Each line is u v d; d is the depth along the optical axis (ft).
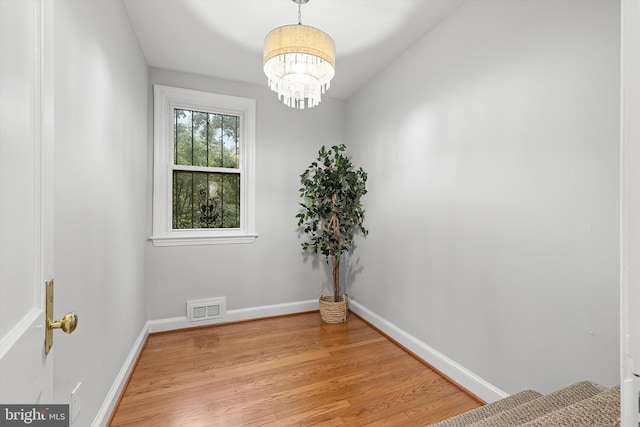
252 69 9.27
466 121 6.30
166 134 9.39
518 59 5.26
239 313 10.05
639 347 1.05
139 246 7.88
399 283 8.42
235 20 6.94
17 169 2.03
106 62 5.22
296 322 10.00
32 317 2.22
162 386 6.37
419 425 5.29
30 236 2.22
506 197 5.49
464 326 6.36
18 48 2.04
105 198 5.18
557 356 4.74
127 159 6.58
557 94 4.71
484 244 5.92
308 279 11.09
